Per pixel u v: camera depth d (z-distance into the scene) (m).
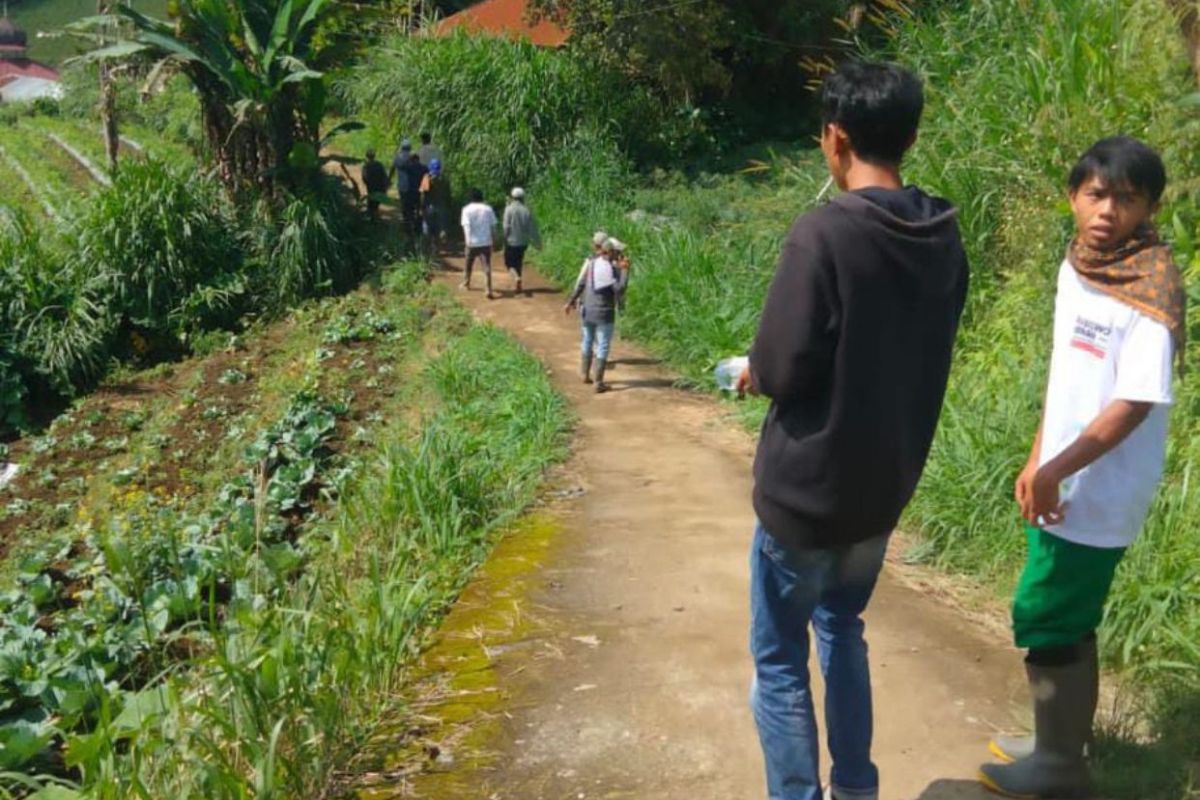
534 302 17.44
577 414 11.69
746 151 24.69
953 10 13.21
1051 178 9.45
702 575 6.04
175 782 3.66
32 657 6.57
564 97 22.78
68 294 17.31
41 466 14.04
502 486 8.29
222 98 19.81
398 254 19.88
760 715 3.14
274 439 12.31
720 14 24.08
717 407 11.97
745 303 13.55
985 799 3.61
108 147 22.19
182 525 9.99
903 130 2.92
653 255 16.12
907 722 4.18
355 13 20.03
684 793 3.76
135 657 6.52
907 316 2.85
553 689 4.54
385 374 14.65
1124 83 9.09
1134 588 4.81
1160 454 3.33
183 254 18.23
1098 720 3.99
